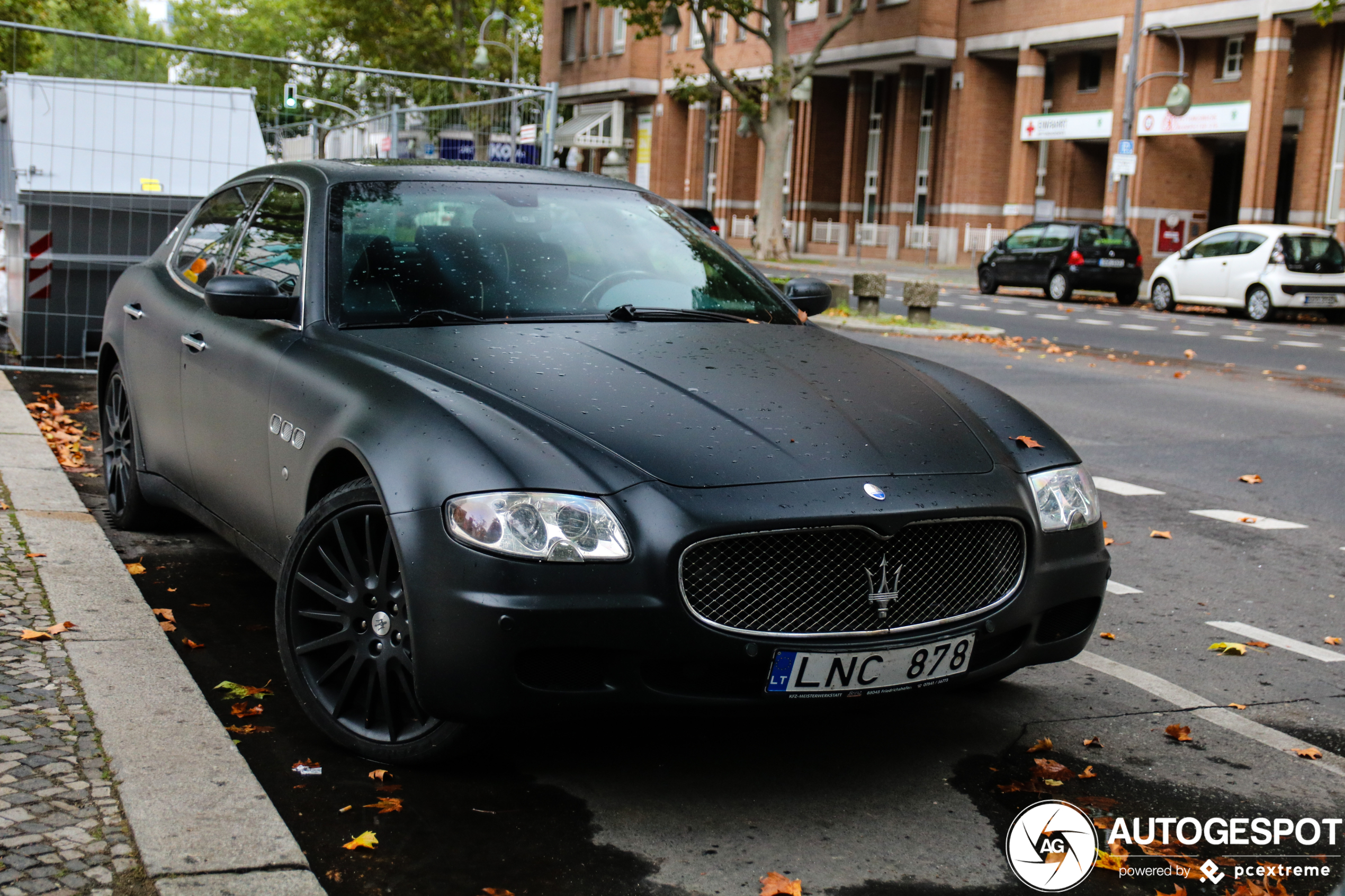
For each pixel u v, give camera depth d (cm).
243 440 428
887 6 4281
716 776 354
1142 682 456
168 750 334
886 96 4616
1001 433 380
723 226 5284
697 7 3878
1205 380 1409
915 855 315
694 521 310
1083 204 4091
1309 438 1030
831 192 4997
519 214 465
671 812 331
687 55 5434
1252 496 806
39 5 4616
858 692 324
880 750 379
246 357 430
